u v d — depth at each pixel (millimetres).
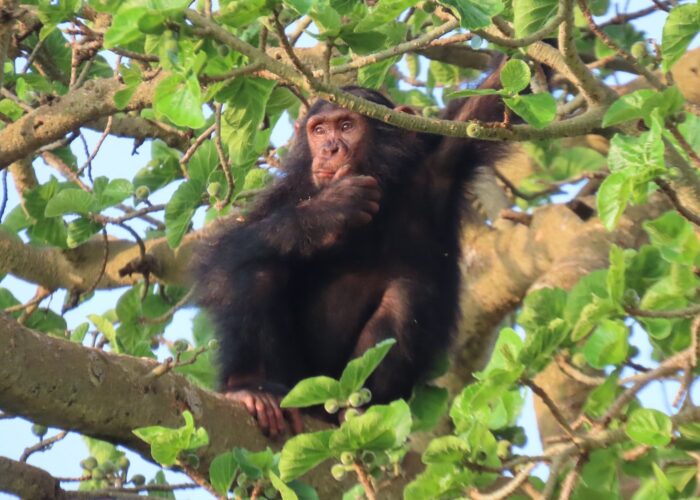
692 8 8742
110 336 10852
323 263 13438
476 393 8219
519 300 14500
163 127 14078
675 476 8992
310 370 13664
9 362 8570
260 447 10188
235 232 13633
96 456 12523
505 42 8469
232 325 12891
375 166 13609
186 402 9617
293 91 11102
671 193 8109
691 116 9289
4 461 8914
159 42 8125
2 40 9422
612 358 8742
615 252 8562
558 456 8062
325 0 8742
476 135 8555
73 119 11641
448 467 8172
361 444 8172
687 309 8516
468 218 14109
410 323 12820
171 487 9812
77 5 9852
